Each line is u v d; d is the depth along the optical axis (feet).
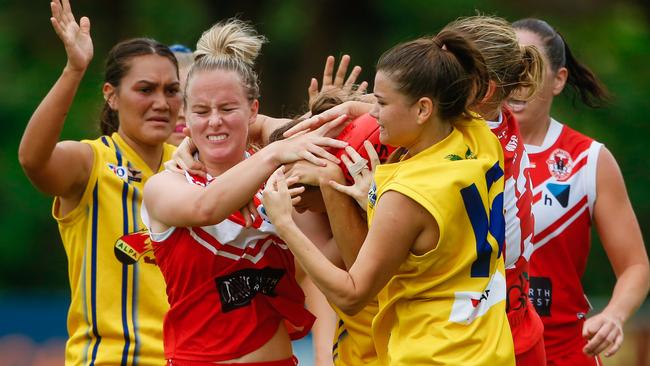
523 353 52.54
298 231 47.44
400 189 46.09
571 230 66.18
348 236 49.14
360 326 51.55
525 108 66.54
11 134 168.45
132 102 62.95
